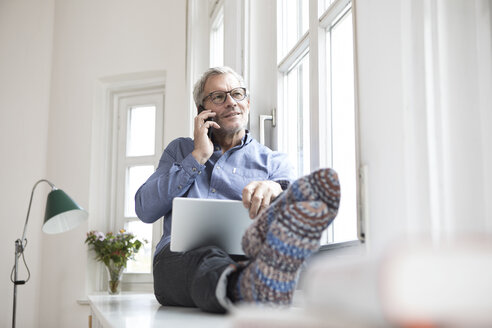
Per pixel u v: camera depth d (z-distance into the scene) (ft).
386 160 3.93
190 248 4.77
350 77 5.76
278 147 8.37
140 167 14.60
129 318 4.28
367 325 1.17
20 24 15.25
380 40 4.12
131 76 14.33
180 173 5.87
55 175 14.55
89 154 14.32
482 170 3.51
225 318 3.94
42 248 14.32
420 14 3.72
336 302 1.38
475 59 3.62
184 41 13.58
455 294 1.04
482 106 3.57
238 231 4.80
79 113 14.60
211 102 6.35
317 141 6.42
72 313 13.64
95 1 14.96
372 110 4.21
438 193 3.51
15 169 14.69
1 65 15.06
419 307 1.04
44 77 15.02
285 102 8.48
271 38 8.96
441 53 3.64
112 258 13.16
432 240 1.15
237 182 6.01
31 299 14.05
